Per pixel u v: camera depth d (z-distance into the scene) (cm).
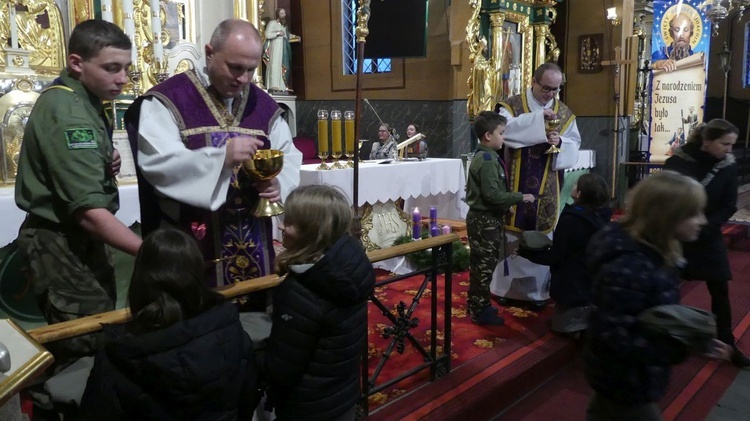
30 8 423
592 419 207
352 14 844
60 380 172
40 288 196
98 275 203
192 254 152
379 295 452
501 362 328
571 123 430
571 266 361
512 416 300
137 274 150
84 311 199
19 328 149
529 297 421
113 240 181
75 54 188
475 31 717
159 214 210
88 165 181
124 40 192
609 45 852
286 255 182
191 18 536
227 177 195
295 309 177
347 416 196
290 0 889
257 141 195
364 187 479
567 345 359
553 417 300
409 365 326
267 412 222
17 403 134
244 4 564
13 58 395
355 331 189
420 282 489
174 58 522
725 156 346
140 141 197
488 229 373
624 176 868
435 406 274
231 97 209
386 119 813
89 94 194
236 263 216
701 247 350
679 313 173
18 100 379
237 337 157
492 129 368
